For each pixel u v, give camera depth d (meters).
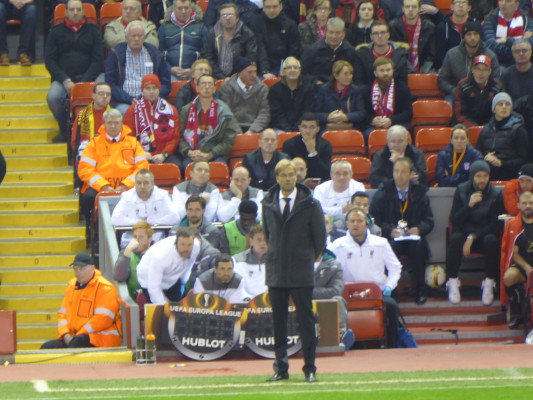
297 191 32.09
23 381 34.31
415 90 55.69
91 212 48.62
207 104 51.19
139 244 42.66
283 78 52.94
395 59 54.03
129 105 53.00
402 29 57.41
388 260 44.00
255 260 41.66
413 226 47.28
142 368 37.00
